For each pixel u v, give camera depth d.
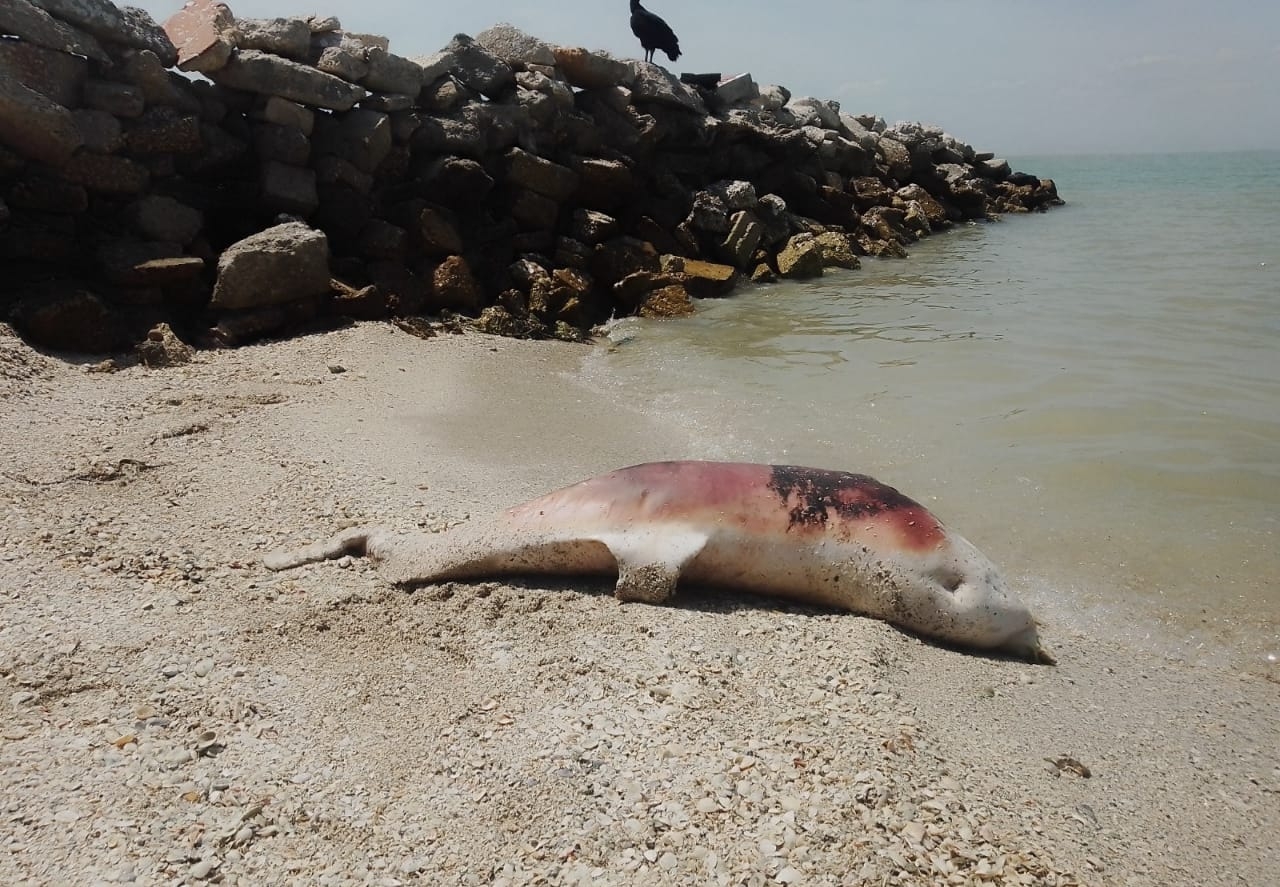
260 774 1.47
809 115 9.20
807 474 2.17
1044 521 2.61
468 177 5.03
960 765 1.54
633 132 6.24
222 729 1.57
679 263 5.98
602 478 2.22
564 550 2.12
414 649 1.86
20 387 3.13
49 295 3.61
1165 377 3.79
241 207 4.50
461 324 4.69
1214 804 1.53
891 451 3.10
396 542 2.22
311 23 5.06
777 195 7.72
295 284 4.13
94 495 2.45
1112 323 4.84
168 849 1.31
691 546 2.06
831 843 1.33
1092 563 2.40
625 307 5.47
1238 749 1.69
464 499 2.58
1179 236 8.70
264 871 1.29
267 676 1.73
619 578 2.06
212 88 4.47
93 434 2.85
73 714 1.58
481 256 5.14
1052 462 2.96
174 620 1.88
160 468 2.66
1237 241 8.09
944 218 10.01
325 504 2.50
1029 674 1.92
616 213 6.05
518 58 5.94
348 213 4.70
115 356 3.66
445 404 3.51
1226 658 2.04
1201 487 2.77
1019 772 1.56
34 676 1.66
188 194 4.27
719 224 6.49
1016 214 11.73
